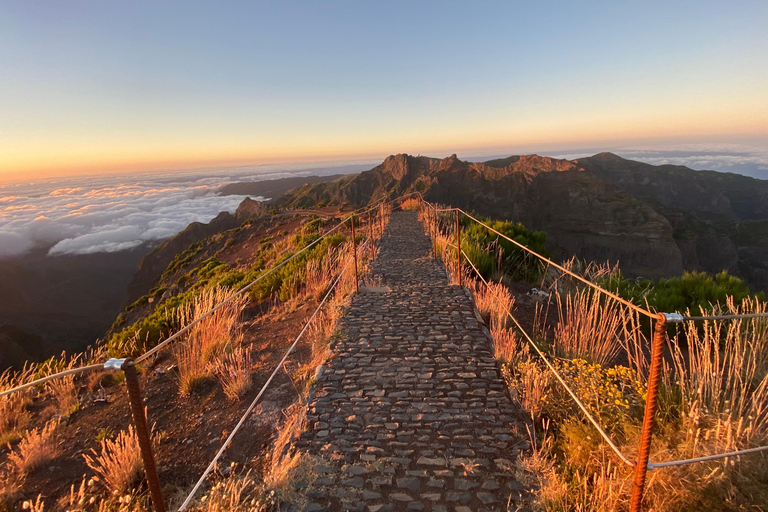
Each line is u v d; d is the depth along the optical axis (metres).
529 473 3.09
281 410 4.25
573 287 7.68
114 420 4.34
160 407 4.54
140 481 3.29
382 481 3.05
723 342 4.86
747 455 2.70
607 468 2.83
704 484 2.57
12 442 4.00
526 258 9.80
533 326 6.12
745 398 3.60
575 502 2.72
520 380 4.33
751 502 2.48
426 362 4.97
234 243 41.69
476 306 6.90
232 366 5.02
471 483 3.01
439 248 11.38
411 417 3.87
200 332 6.04
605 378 4.02
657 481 2.64
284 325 7.10
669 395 3.61
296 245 19.11
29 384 1.76
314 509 2.82
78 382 5.45
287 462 3.26
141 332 7.21
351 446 3.48
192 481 3.33
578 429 3.33
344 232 18.61
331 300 7.74
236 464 3.46
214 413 4.32
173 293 31.72
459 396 4.21
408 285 8.41
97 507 3.07
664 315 2.03
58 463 3.66
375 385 4.50
